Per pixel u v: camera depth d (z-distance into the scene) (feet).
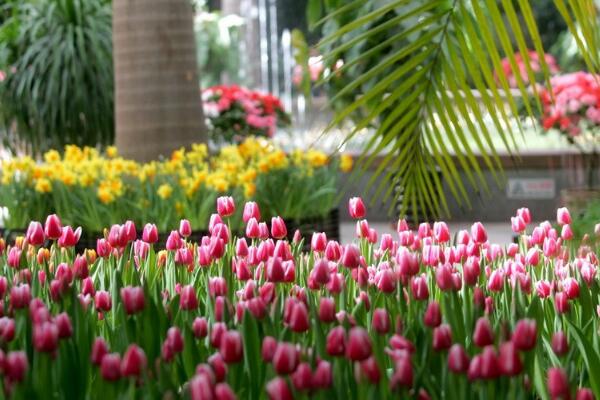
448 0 11.64
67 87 30.78
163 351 6.25
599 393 6.51
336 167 24.12
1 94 31.27
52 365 6.05
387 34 20.20
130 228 9.53
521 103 25.22
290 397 5.02
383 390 5.88
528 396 6.03
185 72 23.34
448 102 11.23
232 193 20.61
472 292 8.29
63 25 31.12
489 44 10.47
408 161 11.80
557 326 7.85
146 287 6.88
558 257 10.31
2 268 9.95
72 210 21.09
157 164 22.26
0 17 36.83
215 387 5.35
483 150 11.27
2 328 6.37
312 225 21.98
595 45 10.40
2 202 21.98
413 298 7.38
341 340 5.72
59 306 7.41
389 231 31.12
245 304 6.83
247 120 34.19
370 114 11.23
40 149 31.55
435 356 6.40
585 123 26.22
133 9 23.15
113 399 5.77
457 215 33.40
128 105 23.26
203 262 9.07
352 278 8.52
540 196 33.06
